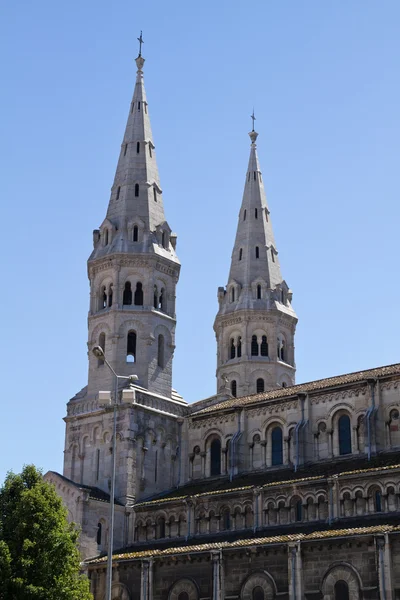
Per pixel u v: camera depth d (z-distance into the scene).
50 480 87.88
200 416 94.38
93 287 100.12
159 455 93.19
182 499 85.19
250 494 81.31
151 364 96.00
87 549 84.12
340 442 83.81
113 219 101.75
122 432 91.19
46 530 65.62
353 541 67.50
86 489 86.06
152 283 98.62
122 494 88.94
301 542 69.81
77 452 94.62
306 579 69.25
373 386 82.25
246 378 115.12
